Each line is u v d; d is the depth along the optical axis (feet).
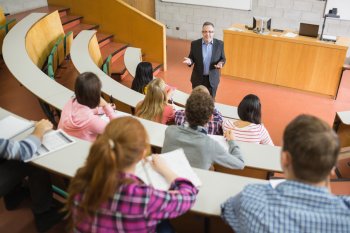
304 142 3.03
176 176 4.59
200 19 25.89
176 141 5.88
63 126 7.25
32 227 7.39
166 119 9.11
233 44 19.13
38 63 15.48
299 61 17.90
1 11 17.98
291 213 3.17
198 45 14.14
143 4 26.84
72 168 5.25
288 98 17.79
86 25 22.27
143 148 3.56
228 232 5.41
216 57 14.05
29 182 6.41
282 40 17.83
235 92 18.40
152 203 3.55
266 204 3.31
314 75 17.81
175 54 23.89
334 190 10.09
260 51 18.65
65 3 22.77
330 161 3.03
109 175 3.28
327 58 17.13
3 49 12.55
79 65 13.41
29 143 5.40
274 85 19.21
